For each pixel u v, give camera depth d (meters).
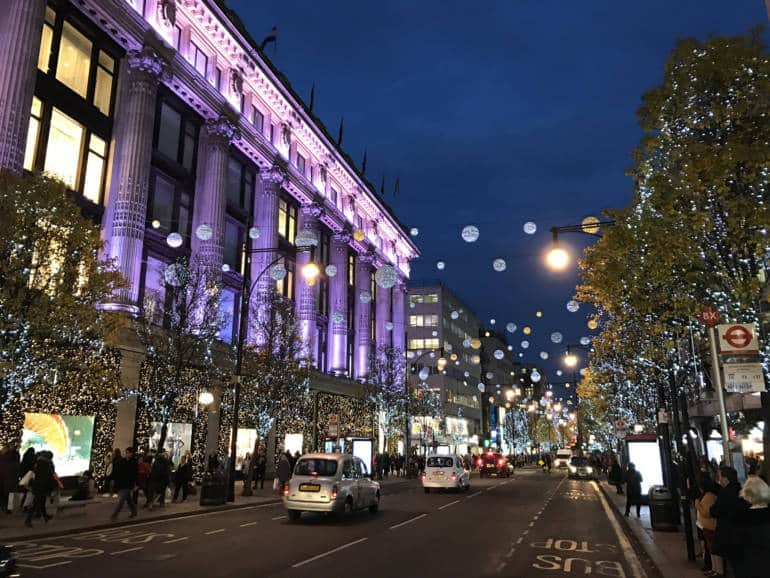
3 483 15.98
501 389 110.75
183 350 22.91
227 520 17.39
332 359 47.78
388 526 16.42
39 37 21.58
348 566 10.55
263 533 14.70
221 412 30.41
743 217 10.77
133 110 26.06
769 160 10.62
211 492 20.33
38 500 14.53
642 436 23.14
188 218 30.78
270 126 39.94
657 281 12.49
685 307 12.23
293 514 17.39
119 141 25.91
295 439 38.88
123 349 23.25
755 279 10.62
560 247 14.12
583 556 12.22
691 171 11.31
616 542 14.28
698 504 9.84
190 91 30.12
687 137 12.17
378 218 59.78
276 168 38.19
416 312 87.56
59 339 16.34
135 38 26.48
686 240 11.44
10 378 14.95
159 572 9.84
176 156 30.09
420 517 18.94
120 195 25.11
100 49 25.72
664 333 16.36
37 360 15.53
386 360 51.09
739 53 11.62
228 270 32.00
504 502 25.30
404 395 49.78
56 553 11.54
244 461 32.41
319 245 47.28
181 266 23.95
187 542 13.15
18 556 11.14
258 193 37.94
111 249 24.59
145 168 26.09
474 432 98.44
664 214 11.88
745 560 6.24
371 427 50.28
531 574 10.27
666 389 21.17
